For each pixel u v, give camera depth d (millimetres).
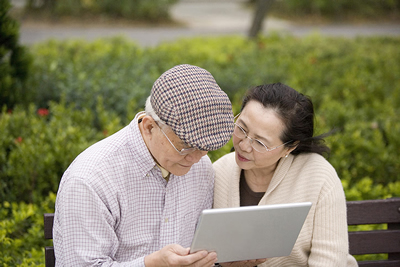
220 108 1555
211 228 1527
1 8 4309
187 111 1503
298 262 2033
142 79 5156
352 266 2102
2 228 2637
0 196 3055
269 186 2059
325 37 9656
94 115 4438
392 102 5133
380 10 18875
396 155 3732
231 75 5656
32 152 3146
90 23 15914
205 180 2012
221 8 20828
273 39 9547
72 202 1636
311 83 5945
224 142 1542
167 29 15742
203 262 1604
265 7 9562
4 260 2387
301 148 2055
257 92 1892
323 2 17969
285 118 1823
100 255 1672
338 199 1962
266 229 1622
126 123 4195
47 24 15320
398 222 2369
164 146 1596
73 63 5934
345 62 6934
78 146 3236
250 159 1917
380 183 3666
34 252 2518
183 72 1589
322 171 1988
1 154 3219
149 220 1810
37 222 2775
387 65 6805
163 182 1811
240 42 9109
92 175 1653
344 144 3791
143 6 16391
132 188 1750
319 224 1953
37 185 3164
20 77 4609
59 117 3883
